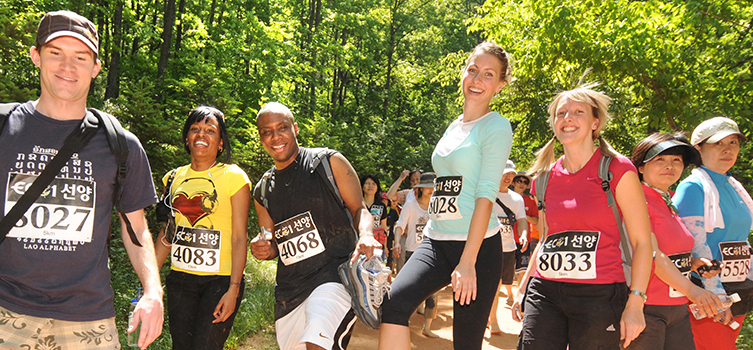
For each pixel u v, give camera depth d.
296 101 20.92
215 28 17.22
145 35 17.53
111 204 2.32
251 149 11.55
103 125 2.29
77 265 2.19
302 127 17.47
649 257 2.74
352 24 25.62
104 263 2.29
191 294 3.61
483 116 3.09
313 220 3.28
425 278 2.97
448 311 7.35
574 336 2.89
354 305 2.92
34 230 2.12
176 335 3.61
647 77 8.88
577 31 9.27
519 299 3.35
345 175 3.33
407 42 33.69
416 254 3.10
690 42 8.74
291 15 24.12
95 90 18.62
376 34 29.12
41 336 2.12
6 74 8.10
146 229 2.43
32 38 7.97
